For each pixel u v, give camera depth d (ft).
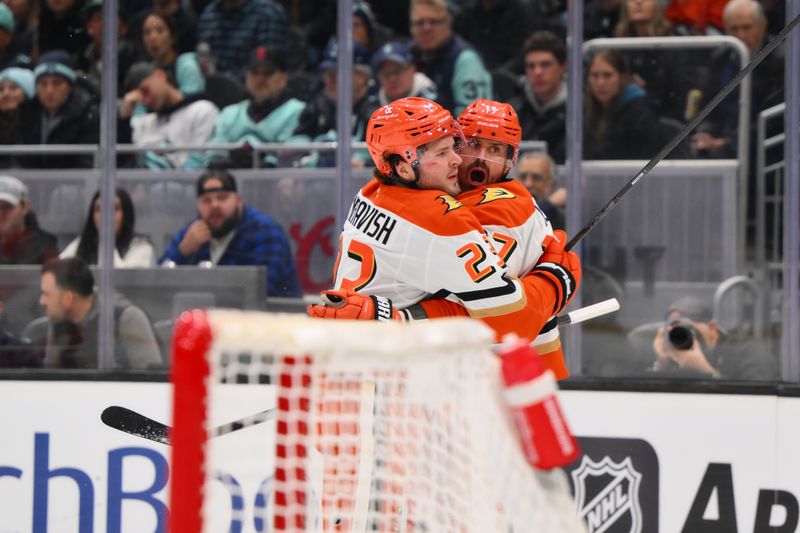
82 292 40.96
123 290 41.09
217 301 41.14
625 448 37.58
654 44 39.24
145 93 40.93
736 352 38.96
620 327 39.52
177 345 15.30
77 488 38.96
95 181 41.11
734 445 37.17
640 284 39.55
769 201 38.78
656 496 37.47
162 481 38.81
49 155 41.09
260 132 40.83
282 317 16.69
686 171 39.27
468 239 27.04
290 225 40.96
